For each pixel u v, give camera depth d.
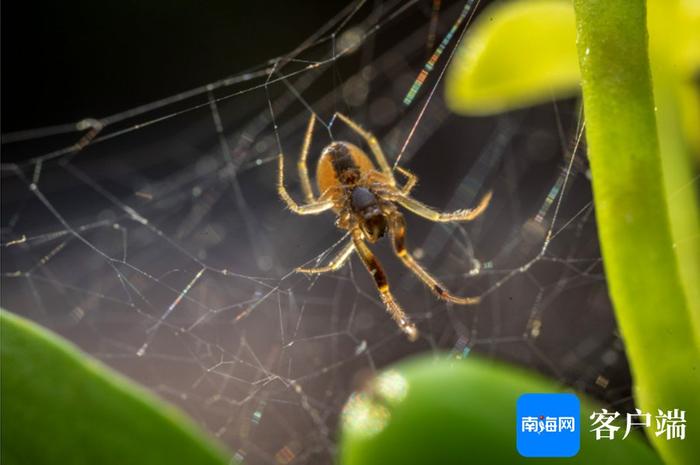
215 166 0.15
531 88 0.09
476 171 0.15
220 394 0.12
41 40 0.16
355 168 0.10
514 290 0.13
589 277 0.13
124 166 0.16
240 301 0.13
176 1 0.17
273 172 0.15
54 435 0.06
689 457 0.06
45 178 0.15
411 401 0.07
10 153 0.16
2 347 0.06
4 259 0.14
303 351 0.12
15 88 0.16
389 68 0.15
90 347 0.12
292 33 0.16
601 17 0.06
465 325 0.13
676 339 0.06
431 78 0.15
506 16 0.09
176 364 0.12
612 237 0.06
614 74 0.06
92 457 0.06
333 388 0.12
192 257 0.13
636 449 0.07
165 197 0.15
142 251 0.14
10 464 0.06
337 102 0.15
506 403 0.07
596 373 0.12
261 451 0.12
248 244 0.14
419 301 0.13
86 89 0.16
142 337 0.12
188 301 0.13
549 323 0.13
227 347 0.12
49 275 0.13
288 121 0.15
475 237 0.14
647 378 0.06
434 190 0.15
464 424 0.07
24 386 0.06
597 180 0.06
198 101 0.16
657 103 0.08
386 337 0.12
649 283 0.06
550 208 0.13
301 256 0.14
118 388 0.06
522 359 0.12
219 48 0.16
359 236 0.10
